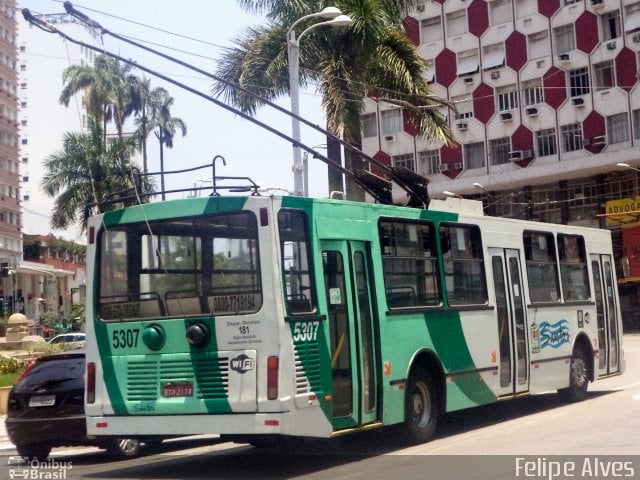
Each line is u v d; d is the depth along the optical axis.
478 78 50.75
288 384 9.84
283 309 9.95
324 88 23.02
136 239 10.87
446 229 13.17
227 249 10.23
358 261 11.34
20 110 80.56
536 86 48.84
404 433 12.03
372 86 23.75
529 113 48.69
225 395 10.02
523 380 14.53
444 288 12.83
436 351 12.45
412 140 52.53
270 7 24.27
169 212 10.62
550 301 15.61
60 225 44.22
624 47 45.59
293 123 22.16
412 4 24.70
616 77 45.88
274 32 23.89
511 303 14.45
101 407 10.74
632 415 13.97
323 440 13.46
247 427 9.85
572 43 47.69
